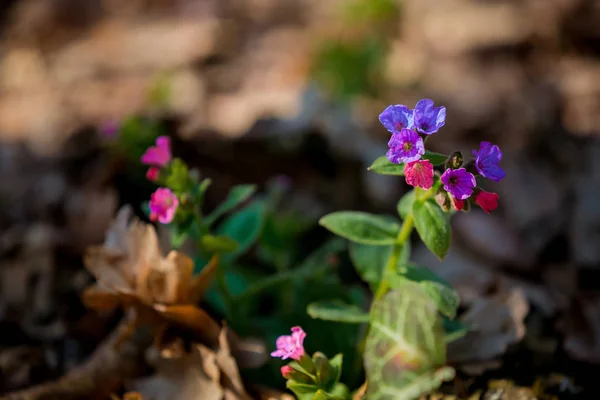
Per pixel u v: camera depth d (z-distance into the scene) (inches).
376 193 32.1
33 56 50.1
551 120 38.6
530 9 48.3
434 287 23.5
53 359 27.3
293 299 27.3
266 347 26.3
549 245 30.7
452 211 23.1
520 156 35.1
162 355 25.2
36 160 33.7
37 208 31.0
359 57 43.2
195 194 24.7
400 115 22.2
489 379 24.9
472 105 41.0
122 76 46.4
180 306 24.4
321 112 36.4
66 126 38.2
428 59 46.8
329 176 33.4
